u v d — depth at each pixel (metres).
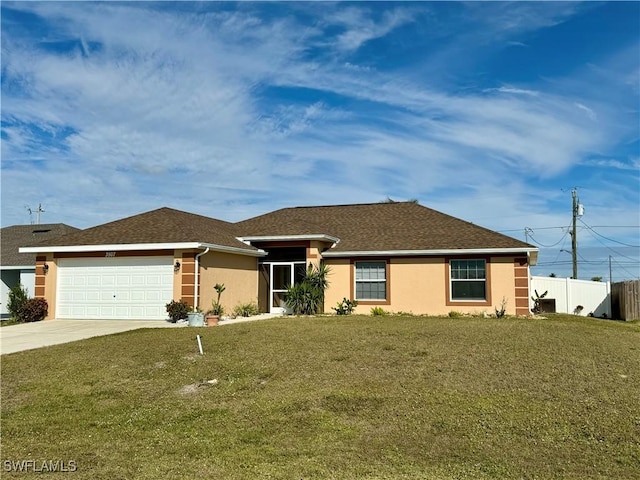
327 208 27.84
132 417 8.06
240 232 23.67
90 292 19.59
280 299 22.95
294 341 12.73
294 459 6.37
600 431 7.21
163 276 18.77
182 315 17.75
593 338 13.39
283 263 23.03
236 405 8.52
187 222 20.81
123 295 19.17
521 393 8.73
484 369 10.09
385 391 8.94
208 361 11.06
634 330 17.27
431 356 11.05
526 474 5.94
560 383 9.25
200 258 18.59
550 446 6.77
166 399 8.91
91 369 10.73
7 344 14.00
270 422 7.71
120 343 13.04
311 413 8.02
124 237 19.53
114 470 6.05
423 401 8.41
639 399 8.45
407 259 21.58
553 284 27.28
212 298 19.28
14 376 10.37
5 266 25.81
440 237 21.95
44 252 20.00
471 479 5.77
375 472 5.95
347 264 22.28
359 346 12.07
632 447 6.71
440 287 21.08
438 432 7.24
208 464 6.22
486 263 20.67
